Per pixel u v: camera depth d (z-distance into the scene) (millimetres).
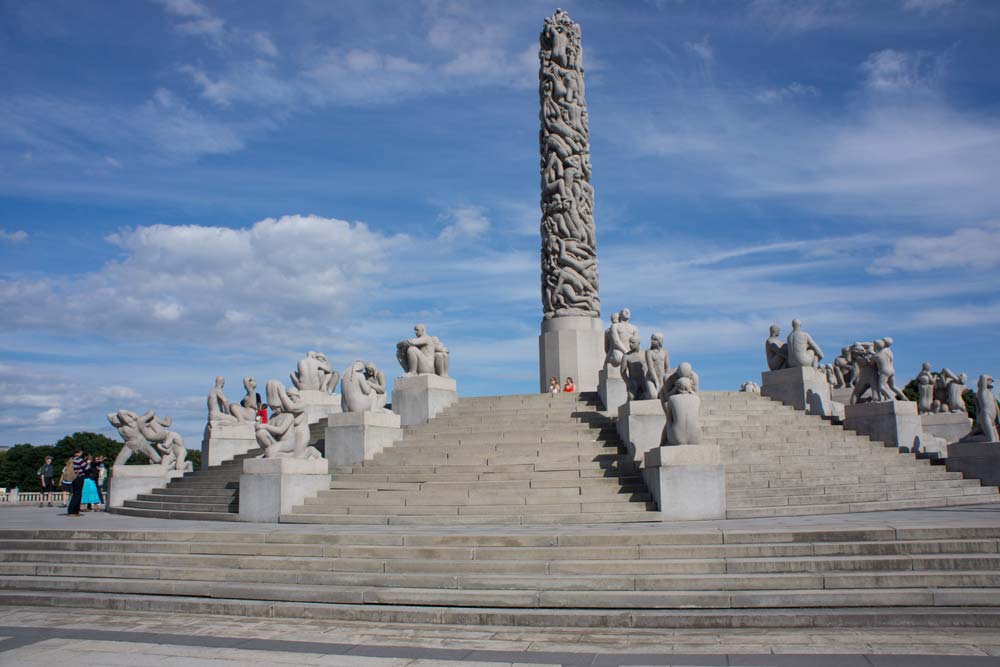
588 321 32656
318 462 20656
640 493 18203
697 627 10734
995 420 22609
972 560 11750
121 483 28734
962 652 9094
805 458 21578
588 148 34250
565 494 18516
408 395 26078
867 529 12781
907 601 10914
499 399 26297
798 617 10602
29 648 10438
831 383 36031
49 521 21391
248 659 9719
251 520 19984
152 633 11242
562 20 34750
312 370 31984
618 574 12195
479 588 12289
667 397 18547
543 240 33781
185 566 14477
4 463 75812
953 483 20781
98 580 14102
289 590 12742
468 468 20516
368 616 11789
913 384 53500
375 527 17031
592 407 24641
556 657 9492
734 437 23000
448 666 9227
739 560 12156
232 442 32281
